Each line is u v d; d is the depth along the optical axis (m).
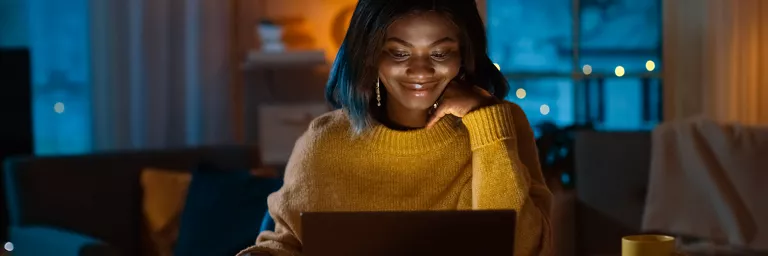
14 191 3.12
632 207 3.30
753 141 3.11
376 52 1.35
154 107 4.20
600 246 3.32
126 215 3.29
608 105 4.68
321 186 1.45
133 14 4.18
